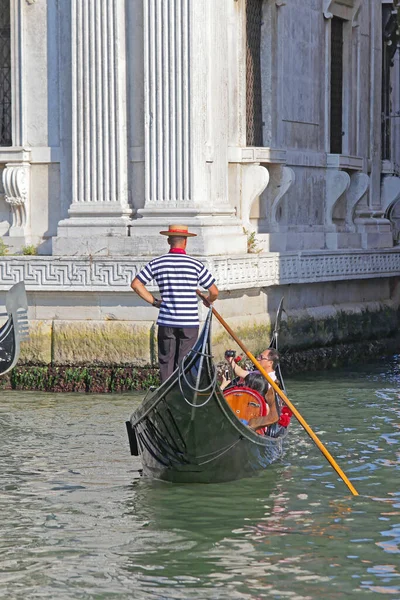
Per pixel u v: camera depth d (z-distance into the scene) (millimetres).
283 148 28516
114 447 19484
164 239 24297
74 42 25125
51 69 25781
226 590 12836
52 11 25719
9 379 25109
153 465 17531
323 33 30703
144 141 24719
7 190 25984
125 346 24281
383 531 14922
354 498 16547
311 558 13867
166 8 24375
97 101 24953
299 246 29109
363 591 12805
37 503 16219
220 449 17156
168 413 16672
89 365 24578
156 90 24500
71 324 24609
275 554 14008
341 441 20219
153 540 14555
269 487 17203
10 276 24938
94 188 25031
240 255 25109
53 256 24797
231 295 25312
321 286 29484
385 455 19172
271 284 26516
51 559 13836
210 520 15438
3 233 26500
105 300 24469
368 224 32594
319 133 30641
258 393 18672
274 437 19031
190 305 18875
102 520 15430
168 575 13289
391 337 32750
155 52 24484
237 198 26703
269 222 28047
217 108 25453
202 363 16375
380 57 33562
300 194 29422
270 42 28016
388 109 35844
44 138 25891
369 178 32938
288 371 27891
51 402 23406
